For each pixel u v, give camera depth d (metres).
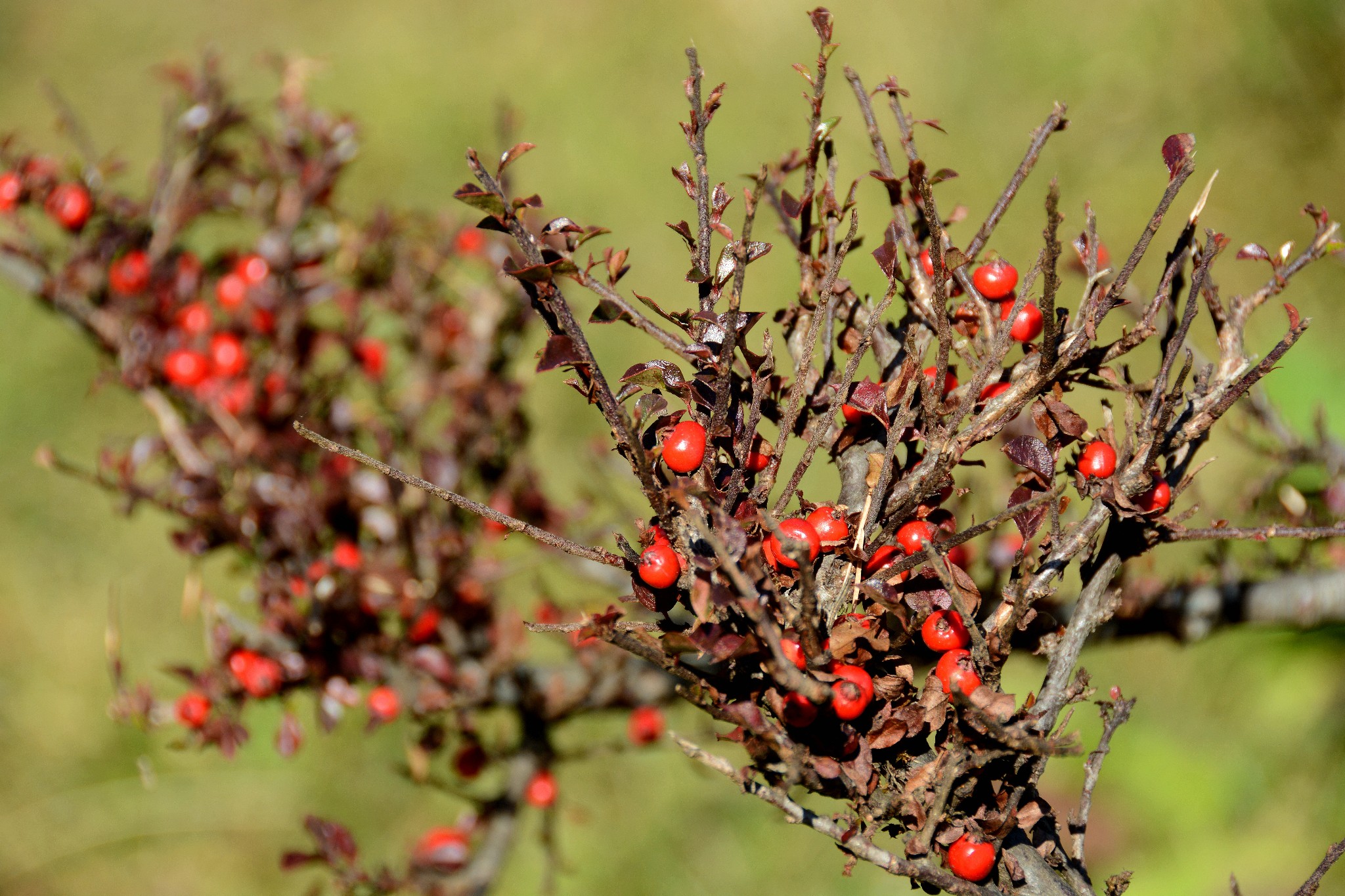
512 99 6.56
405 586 2.44
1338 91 5.63
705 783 4.59
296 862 2.20
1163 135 5.77
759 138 6.09
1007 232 5.50
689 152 6.12
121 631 5.08
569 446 4.87
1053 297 1.20
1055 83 6.00
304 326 2.75
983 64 6.11
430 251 2.88
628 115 6.32
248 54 7.06
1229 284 5.14
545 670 2.63
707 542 1.18
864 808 1.24
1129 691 4.17
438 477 2.56
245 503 2.44
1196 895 3.70
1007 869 1.29
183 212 2.76
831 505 1.35
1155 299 1.33
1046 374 1.28
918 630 1.30
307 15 7.26
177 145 2.83
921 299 1.47
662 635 1.15
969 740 1.21
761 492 1.26
